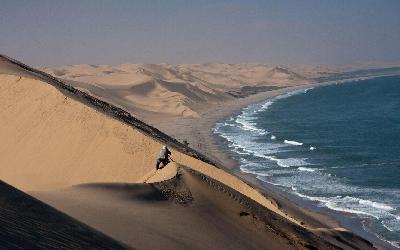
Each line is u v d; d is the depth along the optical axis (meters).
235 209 16.77
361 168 51.12
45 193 14.71
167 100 121.00
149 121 92.75
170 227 13.40
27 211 10.02
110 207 13.85
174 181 16.98
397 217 34.06
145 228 12.72
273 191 41.09
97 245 9.95
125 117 40.31
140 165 26.86
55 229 9.70
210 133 78.31
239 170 50.19
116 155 27.83
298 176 47.47
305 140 71.81
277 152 61.34
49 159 28.98
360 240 25.81
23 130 32.62
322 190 41.88
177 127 85.12
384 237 30.27
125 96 123.94
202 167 27.42
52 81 46.91
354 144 67.19
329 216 34.31
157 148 28.38
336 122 94.62
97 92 114.12
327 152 61.00
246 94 189.12
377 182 44.50
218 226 14.94
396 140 69.94
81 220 11.80
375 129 83.00
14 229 8.59
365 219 33.78
